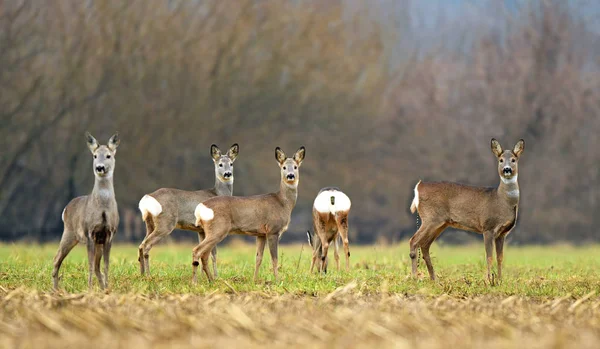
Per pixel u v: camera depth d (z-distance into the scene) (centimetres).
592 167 8212
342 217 3184
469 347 1652
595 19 8831
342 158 8300
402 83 8944
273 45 8331
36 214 7694
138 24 7794
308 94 8306
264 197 2883
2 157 7269
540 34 8725
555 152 8244
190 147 7706
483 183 8331
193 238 7631
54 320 1855
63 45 7631
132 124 7475
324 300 2245
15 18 7538
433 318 1962
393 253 4450
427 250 2958
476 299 2398
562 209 8081
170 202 3092
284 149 8000
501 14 9350
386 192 8406
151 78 7688
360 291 2488
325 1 8706
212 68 7975
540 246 7019
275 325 1867
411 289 2595
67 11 7694
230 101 7950
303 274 3038
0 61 7381
